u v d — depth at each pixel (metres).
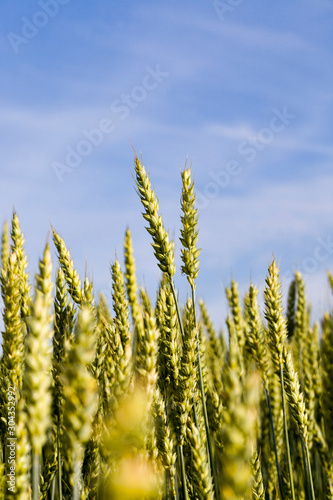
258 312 1.13
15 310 0.96
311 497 1.02
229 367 0.64
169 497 0.96
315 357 1.14
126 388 0.86
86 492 0.91
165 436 0.96
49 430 0.95
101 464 0.85
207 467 0.92
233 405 0.60
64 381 0.73
